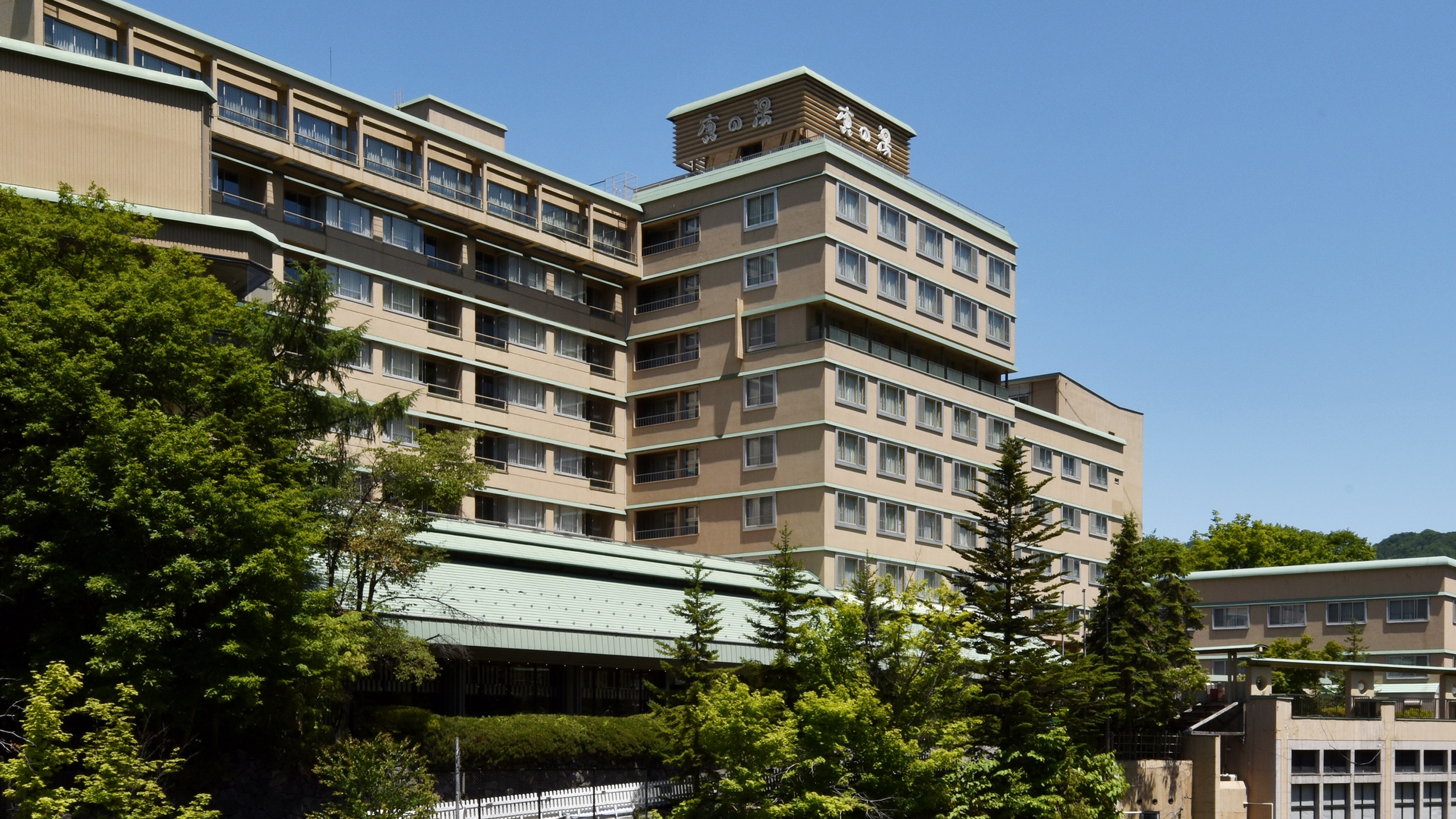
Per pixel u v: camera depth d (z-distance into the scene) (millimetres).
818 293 78500
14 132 44969
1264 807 66062
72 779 35250
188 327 36562
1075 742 56438
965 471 88125
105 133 46562
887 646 48594
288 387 43281
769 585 67938
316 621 36719
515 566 56844
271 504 35344
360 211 71562
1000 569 56219
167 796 36406
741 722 42594
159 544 34562
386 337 71438
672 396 84750
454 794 44219
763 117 89562
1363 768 70562
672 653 48188
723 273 83000
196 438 34969
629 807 45062
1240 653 76938
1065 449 100250
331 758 38438
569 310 83062
